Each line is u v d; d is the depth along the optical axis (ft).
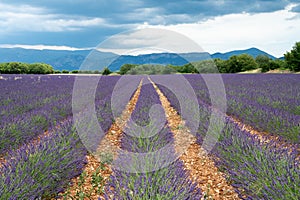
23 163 12.84
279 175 11.38
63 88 49.21
